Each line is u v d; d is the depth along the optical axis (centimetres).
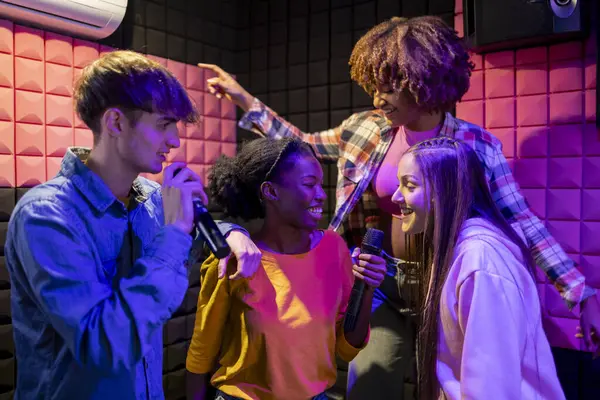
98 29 264
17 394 127
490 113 271
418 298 164
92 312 108
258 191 158
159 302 111
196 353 156
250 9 358
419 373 155
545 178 260
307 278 155
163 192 123
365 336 165
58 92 265
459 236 135
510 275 125
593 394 249
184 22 328
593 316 186
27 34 252
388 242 197
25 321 122
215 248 120
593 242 249
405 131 197
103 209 125
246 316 149
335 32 324
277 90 349
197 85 336
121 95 117
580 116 250
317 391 154
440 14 288
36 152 257
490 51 269
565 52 251
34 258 108
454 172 141
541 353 127
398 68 177
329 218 327
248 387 151
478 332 119
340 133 233
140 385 131
